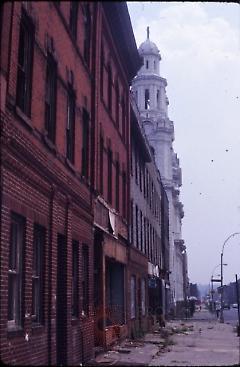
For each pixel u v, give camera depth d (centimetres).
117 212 2183
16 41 1001
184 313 6612
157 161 8069
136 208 2927
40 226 1155
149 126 8131
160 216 4719
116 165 2236
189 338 2609
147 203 3522
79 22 1552
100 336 1764
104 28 1933
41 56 1172
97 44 1759
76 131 1495
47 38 1215
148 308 3347
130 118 2645
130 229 2562
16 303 1008
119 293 2291
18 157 995
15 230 1026
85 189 1593
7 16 941
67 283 1323
